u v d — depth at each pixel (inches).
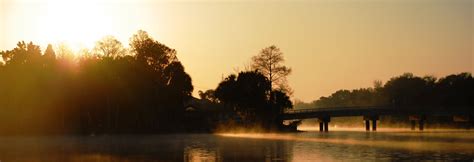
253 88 7480.3
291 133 7244.1
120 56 7431.1
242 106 7559.1
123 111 7170.3
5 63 7244.1
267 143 4758.9
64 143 5123.0
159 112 7411.4
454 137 5575.8
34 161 3499.0
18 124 6825.8
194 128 7642.7
